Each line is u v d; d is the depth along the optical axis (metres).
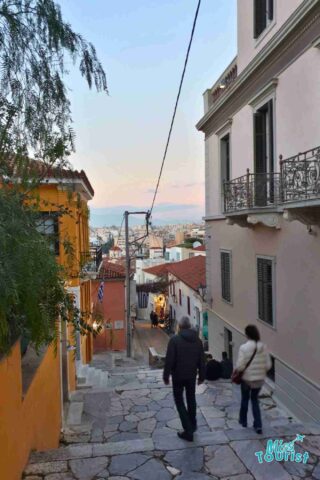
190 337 5.45
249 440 5.02
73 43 4.37
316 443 4.93
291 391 8.59
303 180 7.05
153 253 64.00
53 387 6.58
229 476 4.20
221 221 13.68
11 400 3.84
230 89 11.26
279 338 9.26
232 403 8.16
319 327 7.46
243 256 11.55
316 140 7.48
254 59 9.46
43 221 4.99
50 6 4.19
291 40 8.10
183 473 4.26
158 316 33.75
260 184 9.23
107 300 23.19
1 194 3.38
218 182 13.77
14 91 4.26
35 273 3.37
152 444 4.93
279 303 9.20
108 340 23.09
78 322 5.16
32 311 3.56
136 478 4.18
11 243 3.19
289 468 4.32
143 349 23.22
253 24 10.23
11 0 4.11
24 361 5.47
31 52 4.26
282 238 8.95
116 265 26.72
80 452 4.73
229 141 12.54
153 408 8.22
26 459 4.48
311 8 7.06
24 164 4.26
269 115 9.62
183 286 25.28
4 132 4.04
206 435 5.19
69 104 4.52
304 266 7.96
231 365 10.19
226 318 13.39
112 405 8.49
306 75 7.76
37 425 5.17
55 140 4.45
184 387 5.51
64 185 5.13
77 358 12.67
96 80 4.61
